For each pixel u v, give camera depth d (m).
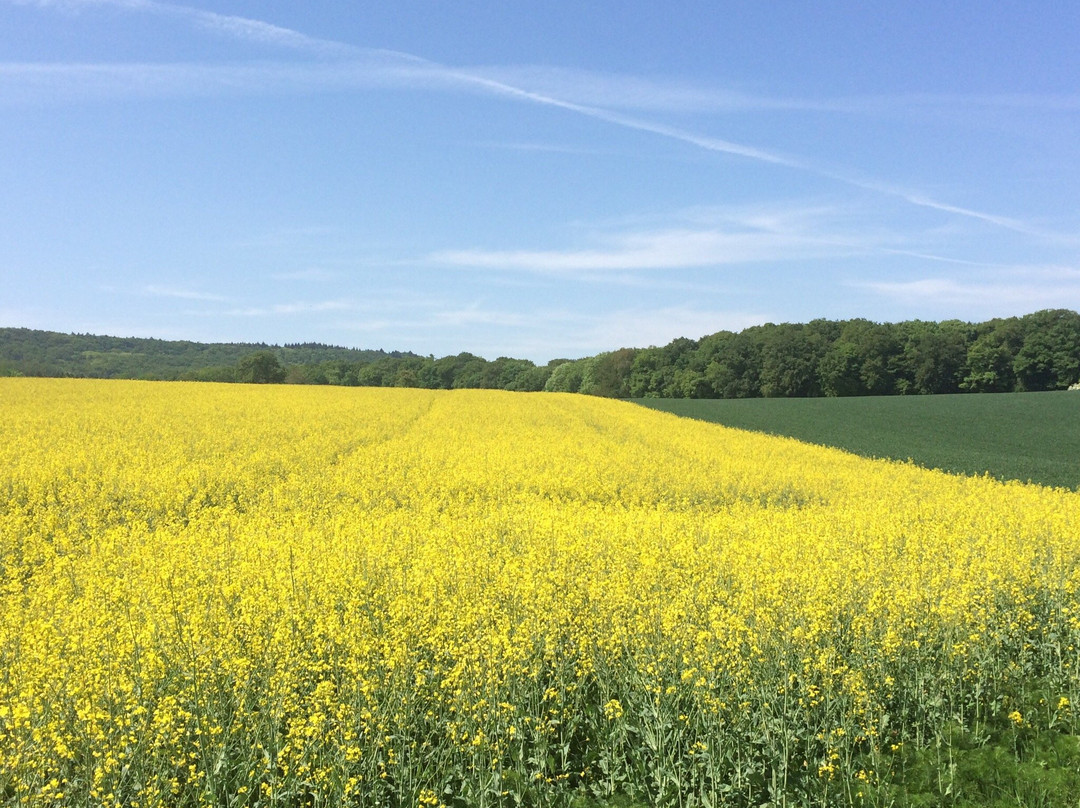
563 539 10.52
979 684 7.39
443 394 67.50
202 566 9.27
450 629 7.04
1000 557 9.87
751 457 27.41
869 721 6.49
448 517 13.80
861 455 32.03
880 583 8.66
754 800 5.91
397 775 5.66
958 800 6.05
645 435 34.91
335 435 27.81
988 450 35.22
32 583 9.69
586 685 7.13
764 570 8.90
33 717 5.40
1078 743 6.69
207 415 34.38
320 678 6.51
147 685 5.80
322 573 8.52
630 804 5.83
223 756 5.45
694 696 6.41
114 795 4.95
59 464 18.70
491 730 6.15
